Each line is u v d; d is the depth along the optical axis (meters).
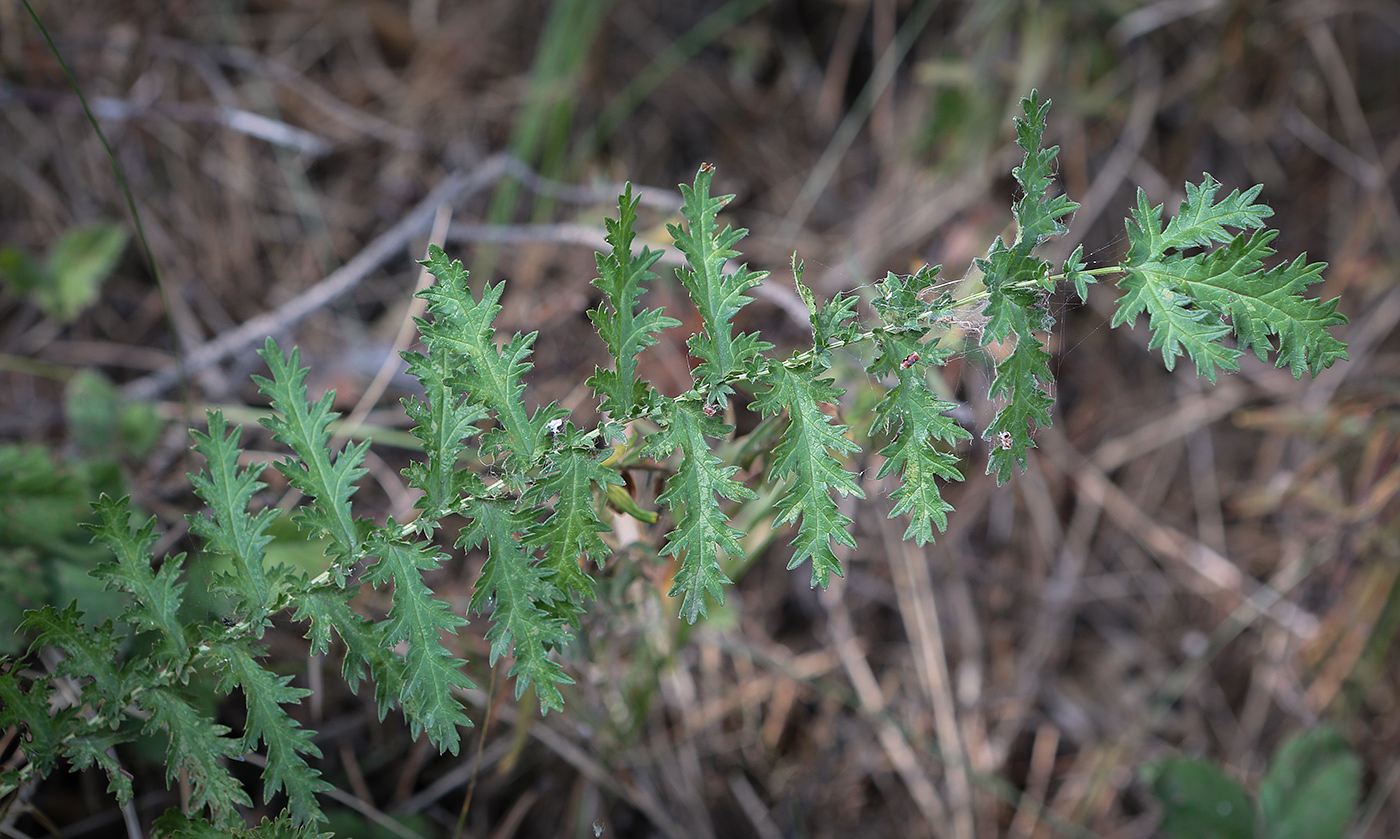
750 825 0.92
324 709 0.81
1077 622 1.12
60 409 0.95
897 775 0.98
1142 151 1.24
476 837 0.83
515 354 0.60
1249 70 1.24
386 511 0.91
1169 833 0.89
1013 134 1.14
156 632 0.72
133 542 0.60
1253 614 1.10
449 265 0.59
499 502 0.60
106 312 1.04
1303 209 1.25
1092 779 1.02
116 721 0.61
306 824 0.60
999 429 0.59
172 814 0.60
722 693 0.96
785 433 0.59
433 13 1.24
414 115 1.20
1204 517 1.16
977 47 1.20
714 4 1.29
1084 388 1.19
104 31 1.11
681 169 1.24
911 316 0.59
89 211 1.07
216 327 1.06
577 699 0.79
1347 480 1.10
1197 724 1.08
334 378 0.98
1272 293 0.58
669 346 0.99
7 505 0.72
